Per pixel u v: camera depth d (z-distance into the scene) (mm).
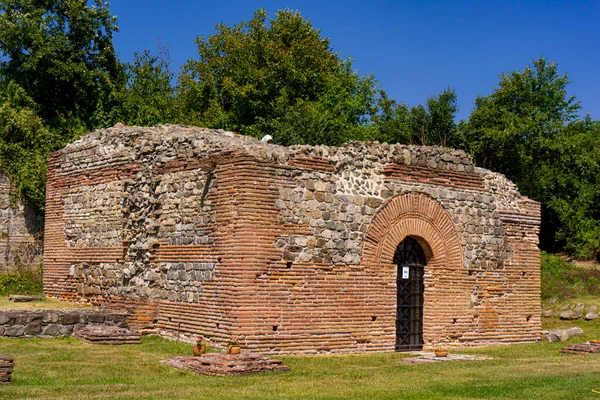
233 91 45062
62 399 12242
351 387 14070
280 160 19078
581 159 43406
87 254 23578
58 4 40125
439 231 22188
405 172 21562
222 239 18891
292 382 14523
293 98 47062
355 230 20250
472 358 19234
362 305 20172
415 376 15562
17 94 36250
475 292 23047
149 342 19844
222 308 18656
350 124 46688
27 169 29938
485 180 23875
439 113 50219
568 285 35344
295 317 18922
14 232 29609
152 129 23297
